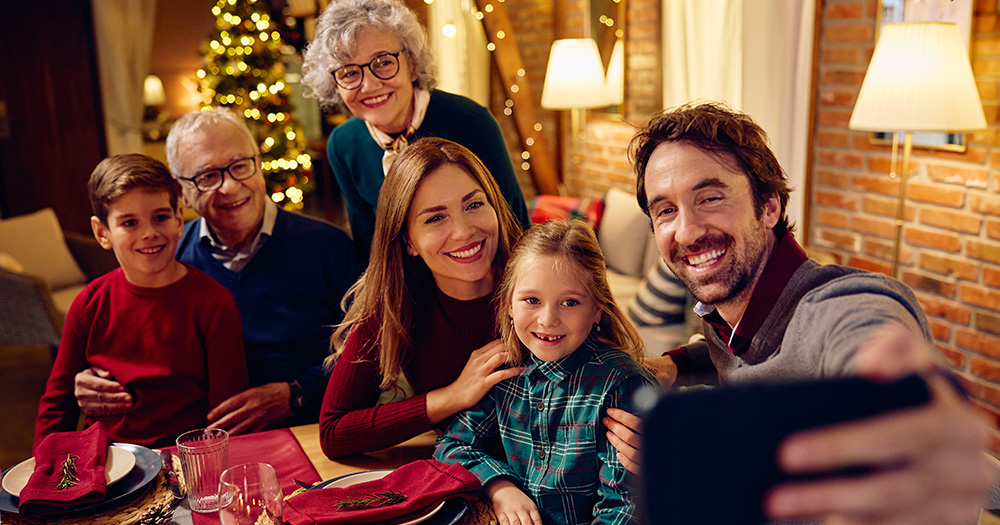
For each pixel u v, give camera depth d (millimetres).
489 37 5371
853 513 284
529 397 1164
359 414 1332
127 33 6055
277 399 1689
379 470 1187
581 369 1117
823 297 821
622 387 1077
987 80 2402
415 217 1255
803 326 837
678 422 280
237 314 1644
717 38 3420
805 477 281
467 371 1256
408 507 1036
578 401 1104
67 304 3582
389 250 1308
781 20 2930
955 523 296
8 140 5902
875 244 2865
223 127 1772
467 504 1111
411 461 1324
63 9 5914
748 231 881
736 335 945
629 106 4547
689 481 278
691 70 3648
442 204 1236
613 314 1162
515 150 5781
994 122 2393
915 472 290
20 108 5910
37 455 1230
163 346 1586
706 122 870
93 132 6223
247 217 1806
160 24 9125
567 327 1103
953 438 293
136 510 1131
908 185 2711
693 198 875
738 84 3258
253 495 966
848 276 833
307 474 1283
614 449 1066
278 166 5363
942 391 308
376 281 1336
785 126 3037
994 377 2480
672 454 279
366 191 2002
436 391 1294
